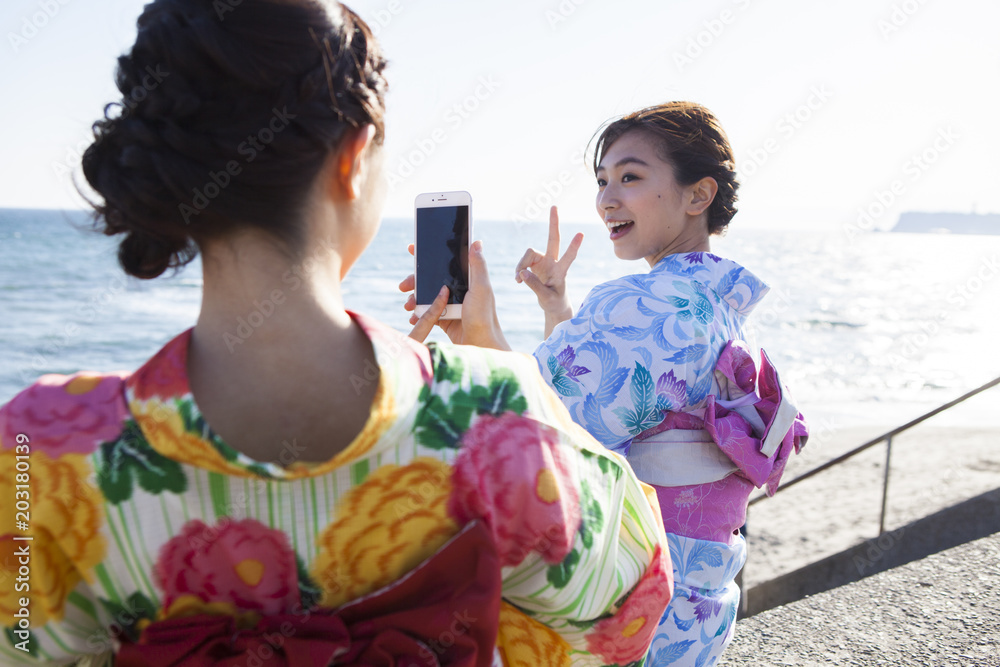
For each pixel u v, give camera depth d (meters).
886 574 3.84
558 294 2.05
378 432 0.71
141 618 0.77
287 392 0.73
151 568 0.74
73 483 0.72
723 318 1.62
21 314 28.95
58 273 38.38
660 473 1.52
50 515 0.72
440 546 0.78
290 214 0.74
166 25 0.70
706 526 1.54
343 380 0.75
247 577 0.75
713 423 1.51
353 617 0.77
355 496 0.75
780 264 62.91
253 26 0.71
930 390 21.81
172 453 0.70
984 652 3.10
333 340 0.76
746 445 1.49
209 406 0.72
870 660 3.09
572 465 0.84
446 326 1.74
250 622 0.77
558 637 0.91
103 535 0.73
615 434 1.49
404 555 0.77
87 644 0.80
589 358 1.48
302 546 0.75
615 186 1.84
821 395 21.30
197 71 0.70
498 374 0.82
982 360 26.22
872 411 19.09
